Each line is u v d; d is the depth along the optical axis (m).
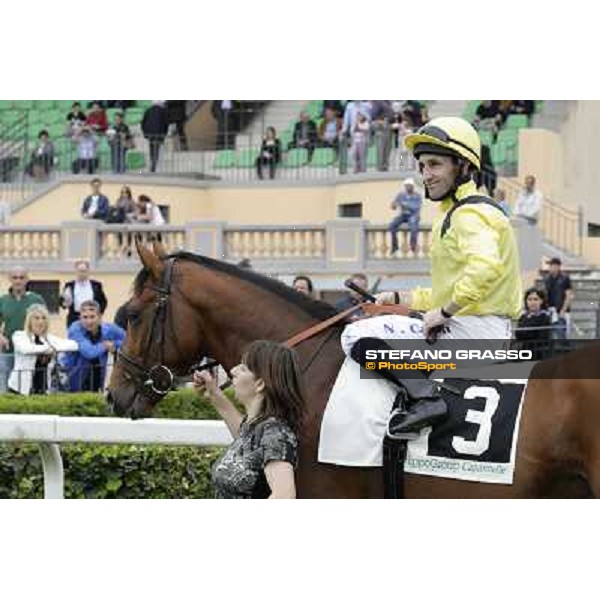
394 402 7.25
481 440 6.98
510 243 7.32
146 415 8.04
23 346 14.89
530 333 17.47
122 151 32.78
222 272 7.93
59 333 28.59
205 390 7.73
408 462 7.11
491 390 7.11
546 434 6.86
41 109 35.47
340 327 7.66
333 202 31.38
